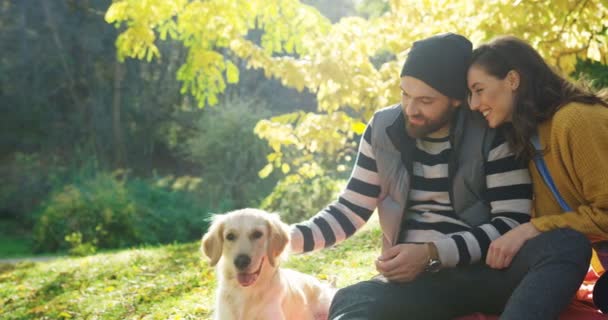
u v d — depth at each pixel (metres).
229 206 24.05
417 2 6.56
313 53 7.14
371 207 3.66
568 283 2.79
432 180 3.39
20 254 18.80
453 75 3.21
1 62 31.80
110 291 7.68
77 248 16.86
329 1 31.39
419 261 3.13
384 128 3.48
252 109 27.28
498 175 3.24
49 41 32.34
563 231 2.93
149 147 33.78
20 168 27.61
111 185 21.28
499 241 3.03
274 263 3.67
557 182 3.15
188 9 7.57
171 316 5.67
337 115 7.37
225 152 25.52
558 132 3.05
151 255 10.58
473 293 3.14
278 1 7.46
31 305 7.57
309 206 14.56
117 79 32.78
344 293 3.14
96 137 32.06
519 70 3.14
